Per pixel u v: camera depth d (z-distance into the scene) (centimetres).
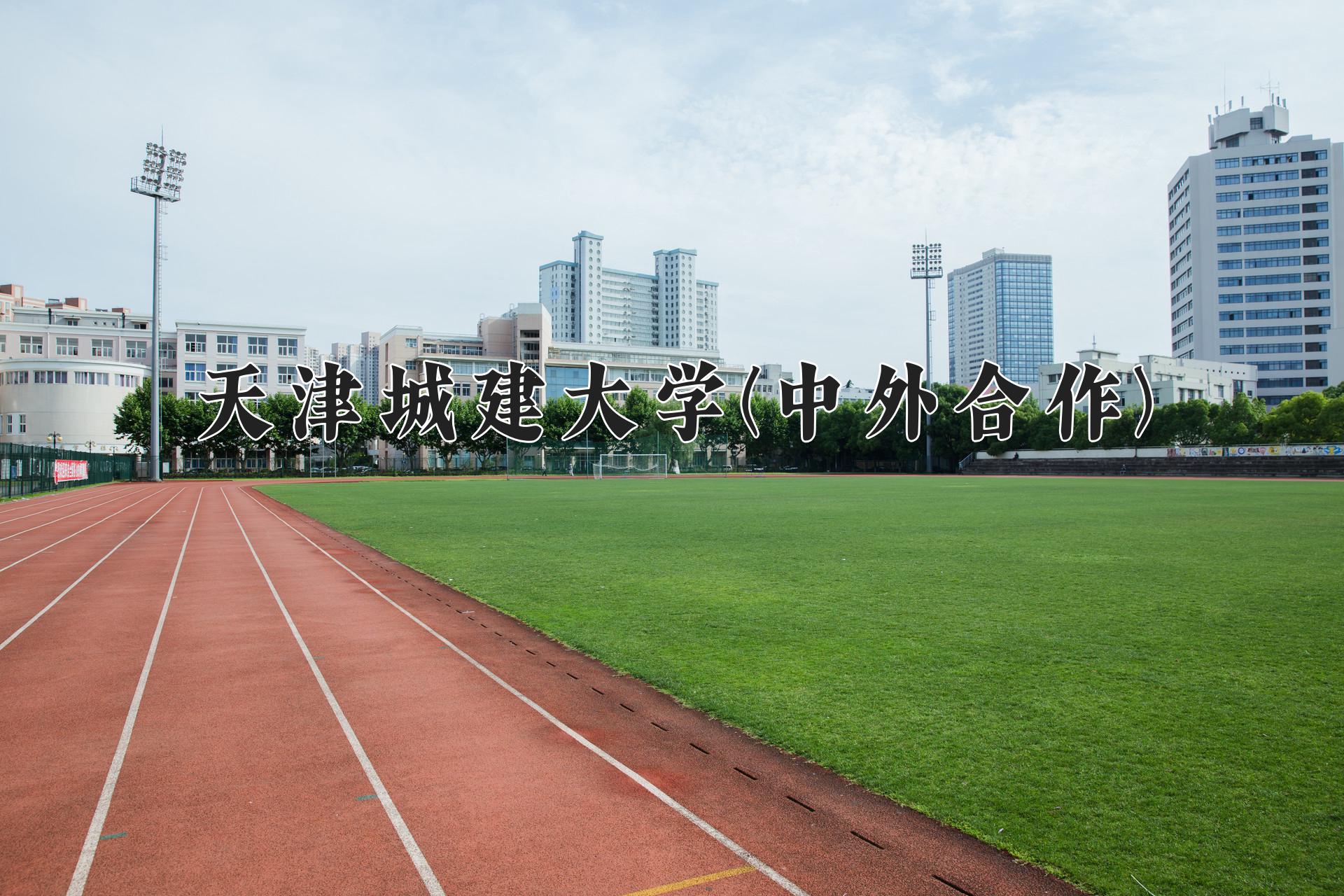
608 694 751
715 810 512
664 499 3891
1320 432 6969
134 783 559
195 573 1548
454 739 643
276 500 4038
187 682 805
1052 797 519
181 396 9106
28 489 4503
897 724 656
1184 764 569
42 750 623
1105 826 479
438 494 4566
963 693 734
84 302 11106
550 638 972
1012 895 409
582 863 448
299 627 1052
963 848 458
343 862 452
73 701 745
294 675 830
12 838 482
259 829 492
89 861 454
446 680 808
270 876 437
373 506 3475
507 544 1952
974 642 923
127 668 857
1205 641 920
